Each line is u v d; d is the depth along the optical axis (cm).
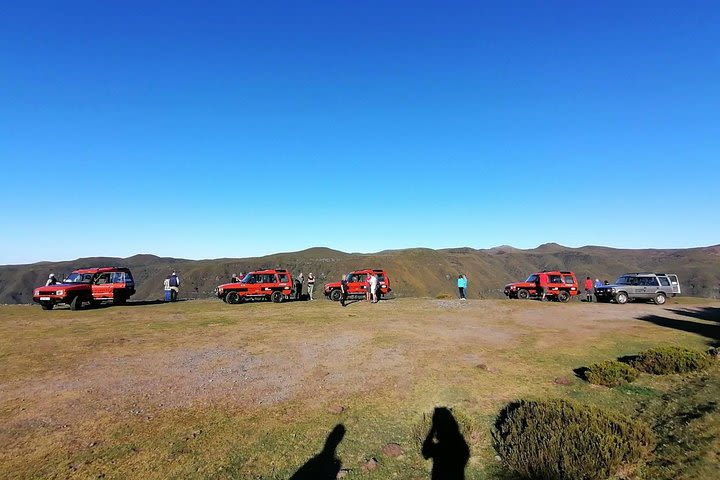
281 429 636
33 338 1273
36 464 518
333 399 770
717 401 733
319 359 1055
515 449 537
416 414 703
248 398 770
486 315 1892
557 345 1245
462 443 591
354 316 1817
